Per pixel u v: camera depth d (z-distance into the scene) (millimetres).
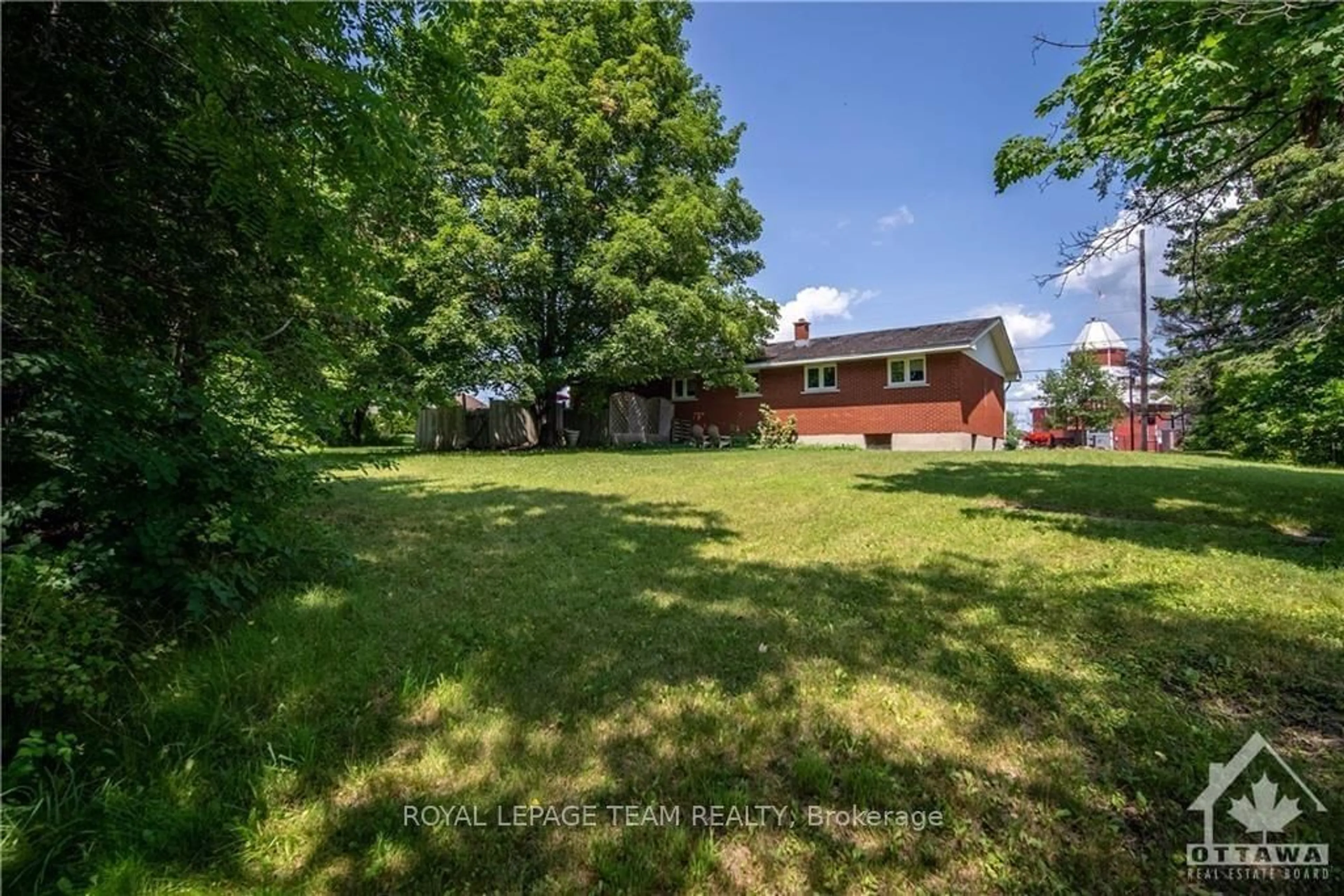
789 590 3734
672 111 15469
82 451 2480
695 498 7082
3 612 1844
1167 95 4227
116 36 2637
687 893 1500
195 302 3383
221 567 2959
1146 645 2885
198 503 2904
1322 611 3295
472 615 3232
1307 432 10633
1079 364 23953
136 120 2859
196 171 3018
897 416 17422
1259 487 7430
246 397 3359
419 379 12586
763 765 2006
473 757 2008
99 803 1650
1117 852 1632
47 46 2535
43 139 2721
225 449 3090
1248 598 3520
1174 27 4430
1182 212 5594
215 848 1577
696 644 2922
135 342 3225
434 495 7254
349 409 4230
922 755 2053
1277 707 2346
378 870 1534
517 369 13820
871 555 4559
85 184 2885
